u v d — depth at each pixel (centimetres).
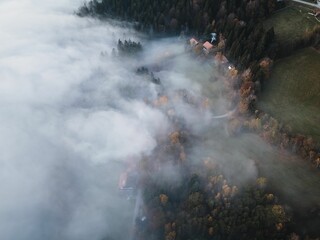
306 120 18762
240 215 15912
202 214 16288
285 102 19550
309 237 15000
